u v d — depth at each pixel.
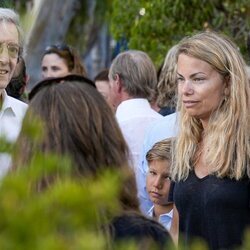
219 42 8.02
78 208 3.49
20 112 9.10
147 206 9.96
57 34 31.69
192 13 17.61
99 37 34.91
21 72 10.99
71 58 13.55
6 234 3.39
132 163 5.61
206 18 17.53
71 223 3.50
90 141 5.42
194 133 8.02
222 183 7.62
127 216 5.29
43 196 3.57
